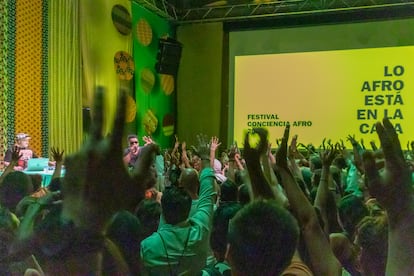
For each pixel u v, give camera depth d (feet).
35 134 27.12
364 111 34.94
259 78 37.83
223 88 39.65
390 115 34.19
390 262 4.73
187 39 39.88
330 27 36.09
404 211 4.64
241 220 4.74
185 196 6.53
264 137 5.99
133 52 34.96
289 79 36.99
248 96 38.06
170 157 15.99
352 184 10.21
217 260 6.77
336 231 7.24
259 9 37.37
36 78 27.25
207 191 7.43
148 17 36.65
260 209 4.76
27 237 5.18
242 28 38.86
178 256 6.28
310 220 5.57
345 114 35.40
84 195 4.77
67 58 28.99
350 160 12.58
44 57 27.73
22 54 26.32
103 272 5.08
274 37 37.63
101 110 4.67
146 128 36.24
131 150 12.50
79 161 4.74
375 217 6.26
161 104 38.37
